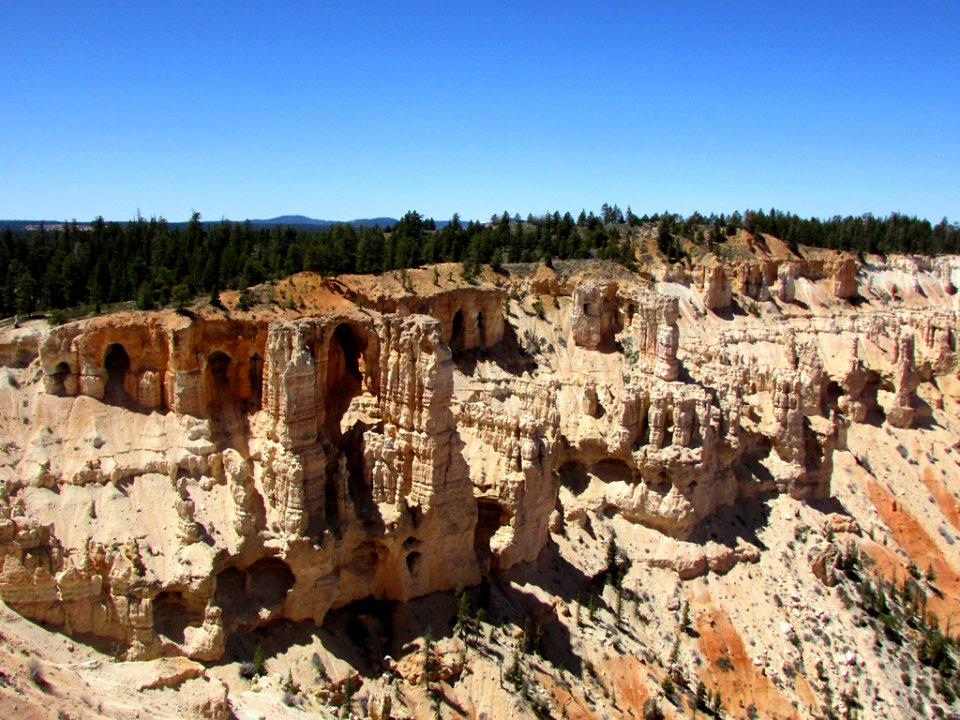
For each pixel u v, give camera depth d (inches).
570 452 3570.4
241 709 1998.0
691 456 3339.1
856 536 3814.0
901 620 3395.7
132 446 2381.9
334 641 2418.8
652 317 3941.9
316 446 2423.7
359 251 4239.7
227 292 2829.7
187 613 2196.1
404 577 2586.1
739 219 7258.9
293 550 2316.7
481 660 2502.5
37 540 2050.9
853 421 5251.0
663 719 2657.5
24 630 1958.7
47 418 2375.7
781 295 6087.6
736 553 3383.4
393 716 2292.1
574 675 2664.9
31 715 1541.6
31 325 2753.4
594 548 3284.9
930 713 2992.1
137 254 3799.2
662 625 3070.9
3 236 4443.9
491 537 2933.1
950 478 4972.9
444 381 2551.7
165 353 2491.4
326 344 2554.1
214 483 2388.0
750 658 3031.5
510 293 4672.7
